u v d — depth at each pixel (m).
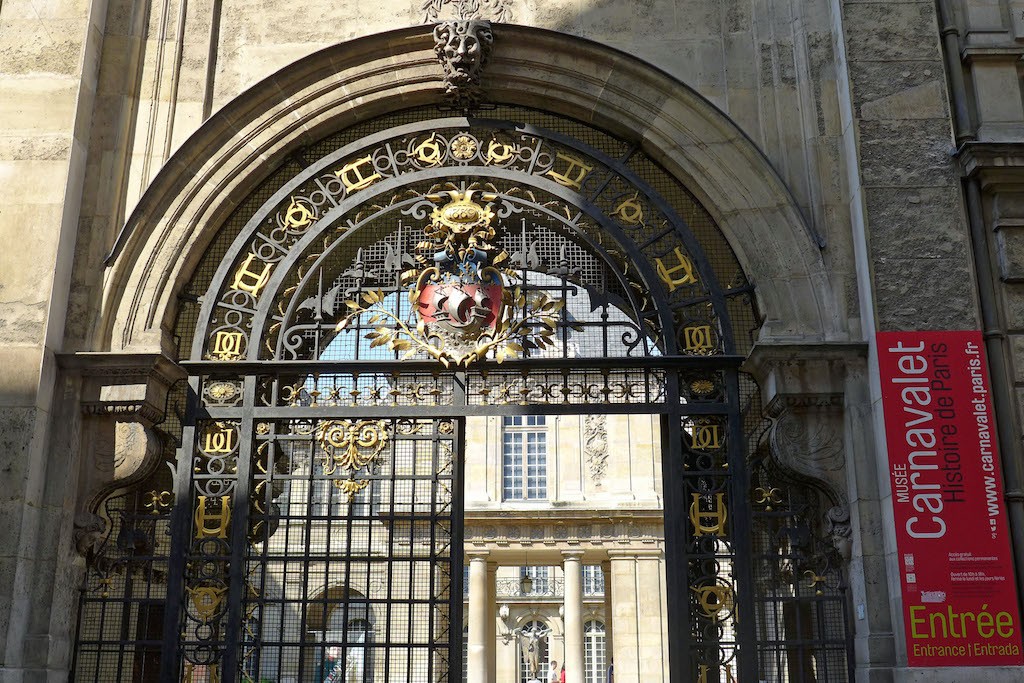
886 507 7.79
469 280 8.77
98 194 8.90
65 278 8.56
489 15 9.40
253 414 8.55
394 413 8.54
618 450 26.56
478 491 26.78
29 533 7.85
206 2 9.50
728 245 9.13
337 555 8.27
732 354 8.55
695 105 9.01
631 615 24.31
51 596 7.90
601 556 26.33
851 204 8.60
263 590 8.20
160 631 8.81
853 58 8.69
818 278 8.52
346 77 9.23
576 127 9.50
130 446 8.33
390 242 9.49
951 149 8.42
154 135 9.09
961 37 8.80
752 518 8.48
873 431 8.09
